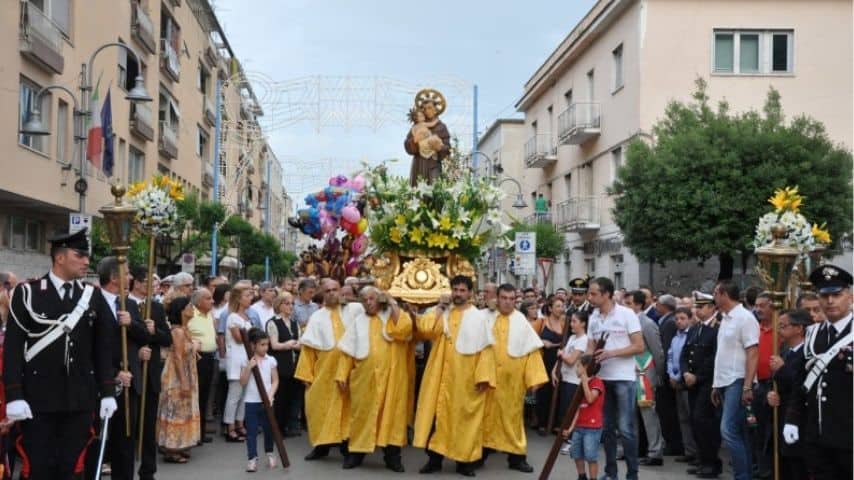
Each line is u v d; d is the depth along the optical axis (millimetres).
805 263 10250
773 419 8539
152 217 9414
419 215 11531
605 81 30359
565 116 33031
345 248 16359
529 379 10281
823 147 21438
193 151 42594
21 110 20406
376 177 11836
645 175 21859
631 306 11648
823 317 8125
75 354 6883
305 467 10438
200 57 44312
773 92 22969
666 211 21453
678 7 26703
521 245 18625
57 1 22719
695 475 10102
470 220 11680
